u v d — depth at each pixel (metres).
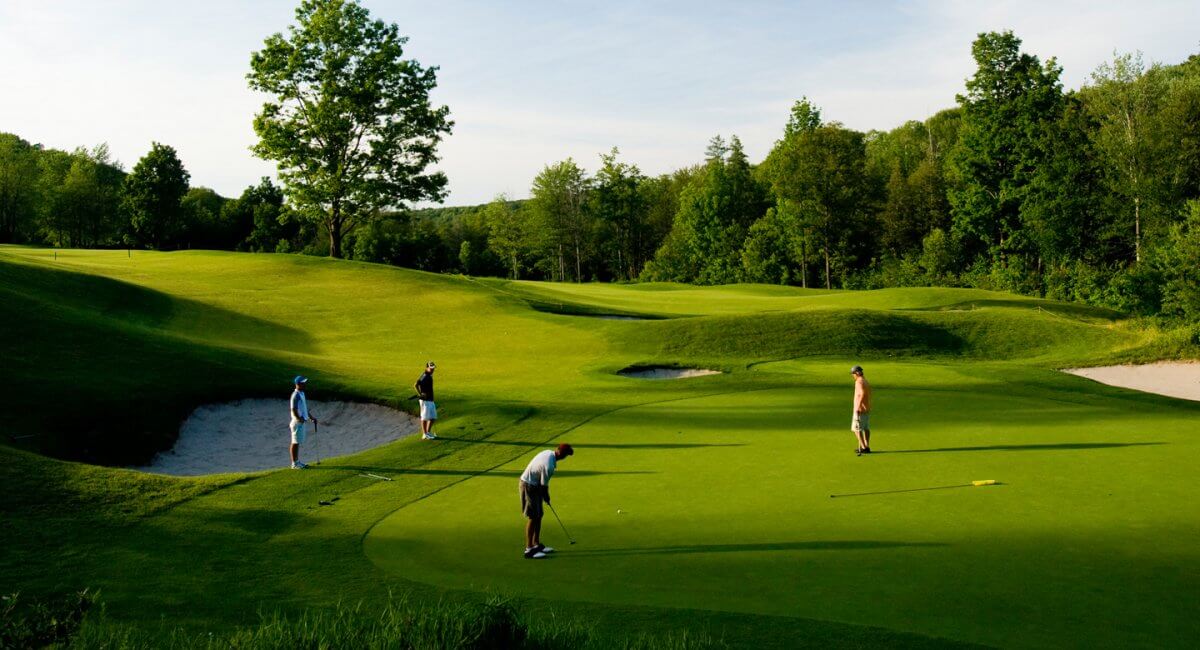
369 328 42.91
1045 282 74.38
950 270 92.31
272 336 39.97
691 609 9.55
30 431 21.66
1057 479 15.27
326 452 24.02
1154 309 61.03
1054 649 8.18
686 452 19.03
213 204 138.38
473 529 14.02
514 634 8.34
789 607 9.60
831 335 38.78
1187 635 8.49
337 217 68.06
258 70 64.19
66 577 11.70
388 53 66.25
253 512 15.61
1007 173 77.69
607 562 11.77
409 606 9.74
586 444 20.39
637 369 33.50
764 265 106.12
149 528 14.34
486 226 155.75
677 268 123.31
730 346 37.78
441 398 26.39
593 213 139.12
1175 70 78.81
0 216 106.44
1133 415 21.92
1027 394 26.17
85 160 120.44
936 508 13.66
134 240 111.62
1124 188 67.88
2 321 28.34
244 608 10.30
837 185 96.06
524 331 42.22
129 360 27.58
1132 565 10.65
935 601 9.62
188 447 23.81
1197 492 14.03
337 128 64.25
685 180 153.88
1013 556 11.16
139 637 9.01
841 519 13.29
